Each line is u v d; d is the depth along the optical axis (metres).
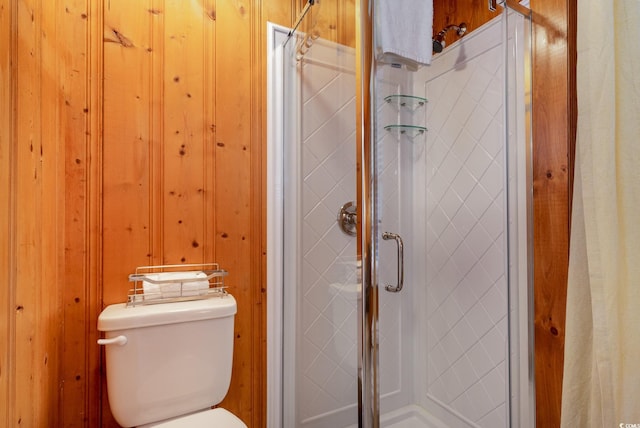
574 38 1.04
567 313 1.00
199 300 1.22
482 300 1.46
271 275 1.48
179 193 1.32
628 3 0.86
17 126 0.80
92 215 1.19
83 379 1.16
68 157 1.15
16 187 0.80
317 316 1.31
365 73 1.08
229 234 1.41
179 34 1.33
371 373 1.04
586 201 0.92
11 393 0.77
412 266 1.61
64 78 1.12
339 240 1.20
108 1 1.22
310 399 1.33
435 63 1.59
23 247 0.84
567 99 1.05
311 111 1.33
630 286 0.85
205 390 1.16
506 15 1.29
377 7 1.18
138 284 1.25
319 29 1.28
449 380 1.59
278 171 1.49
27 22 0.86
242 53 1.44
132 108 1.25
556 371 1.08
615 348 0.86
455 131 1.55
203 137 1.36
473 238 1.49
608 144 0.87
